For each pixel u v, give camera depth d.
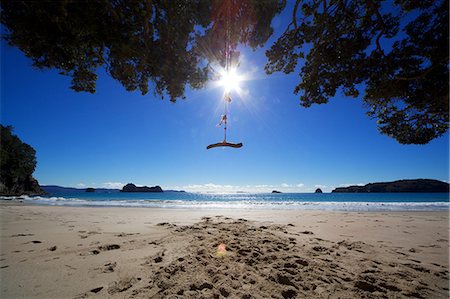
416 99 3.10
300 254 4.09
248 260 3.58
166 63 2.92
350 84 3.45
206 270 3.11
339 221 9.45
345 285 2.83
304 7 3.52
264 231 6.31
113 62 2.94
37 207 15.54
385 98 3.29
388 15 3.13
